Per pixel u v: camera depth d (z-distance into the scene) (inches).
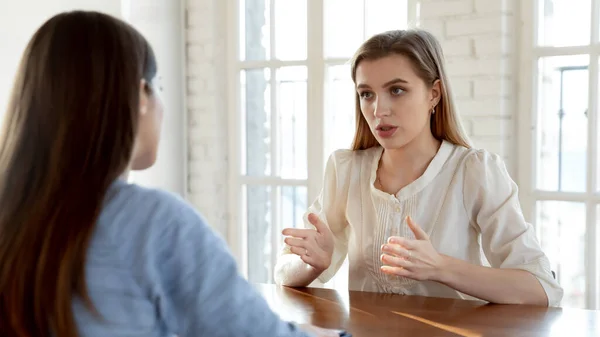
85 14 40.4
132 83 39.9
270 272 145.9
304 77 138.2
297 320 60.2
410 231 73.2
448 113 74.2
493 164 72.4
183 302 38.9
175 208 39.5
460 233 72.3
